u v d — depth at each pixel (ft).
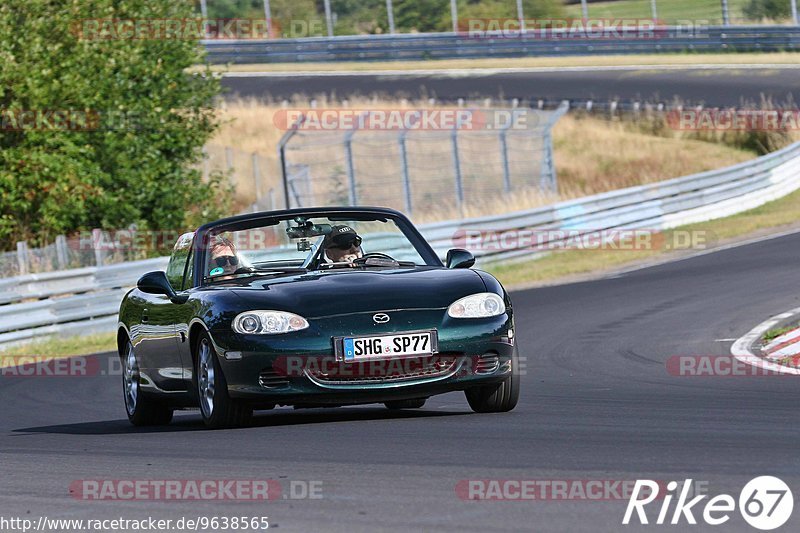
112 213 221.05
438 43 484.74
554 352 119.24
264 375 69.72
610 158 375.66
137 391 86.58
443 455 56.85
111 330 177.17
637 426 65.36
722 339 118.42
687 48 470.39
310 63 489.67
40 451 69.05
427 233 212.64
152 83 229.04
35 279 165.78
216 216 244.63
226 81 469.98
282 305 71.05
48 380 124.88
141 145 224.53
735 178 287.69
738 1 518.78
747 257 205.16
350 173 257.96
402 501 46.37
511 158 354.13
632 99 411.95
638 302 158.51
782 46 466.70
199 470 56.85
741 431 61.36
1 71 202.59
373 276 74.59
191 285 80.89
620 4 548.31
